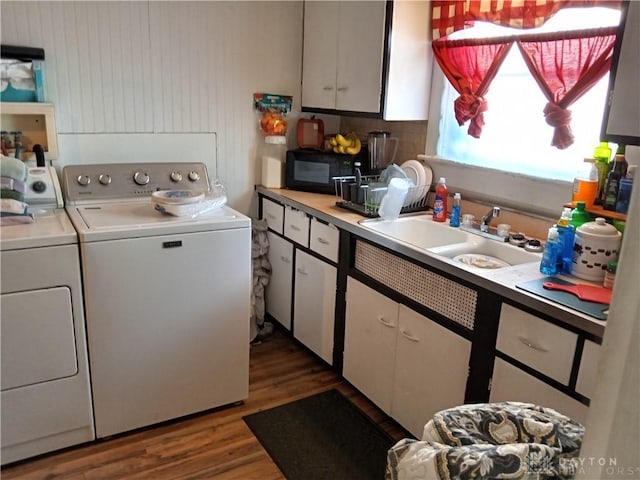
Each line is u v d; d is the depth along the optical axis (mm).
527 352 1576
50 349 1927
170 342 2174
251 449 2121
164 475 1959
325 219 2475
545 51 1995
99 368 2047
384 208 2365
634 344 524
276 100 3053
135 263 2020
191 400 2291
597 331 1352
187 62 2762
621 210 1749
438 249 2059
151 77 2688
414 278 2021
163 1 2627
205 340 2258
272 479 1959
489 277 1686
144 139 2736
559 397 1494
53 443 2035
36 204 2260
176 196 2287
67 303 1923
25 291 1837
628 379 532
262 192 3066
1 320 1815
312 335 2768
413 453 1114
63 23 2426
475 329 1759
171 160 2836
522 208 2250
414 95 2570
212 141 2938
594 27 1824
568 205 1892
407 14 2428
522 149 2238
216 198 2410
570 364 1448
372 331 2287
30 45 2373
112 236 1950
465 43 2320
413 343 2055
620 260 542
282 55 3029
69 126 2539
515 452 997
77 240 1903
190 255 2129
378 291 2211
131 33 2590
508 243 2096
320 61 2906
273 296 3141
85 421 2070
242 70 2928
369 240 2193
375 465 2053
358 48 2600
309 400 2469
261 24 2922
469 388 1812
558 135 1999
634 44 1427
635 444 528
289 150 3119
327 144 3109
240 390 2410
